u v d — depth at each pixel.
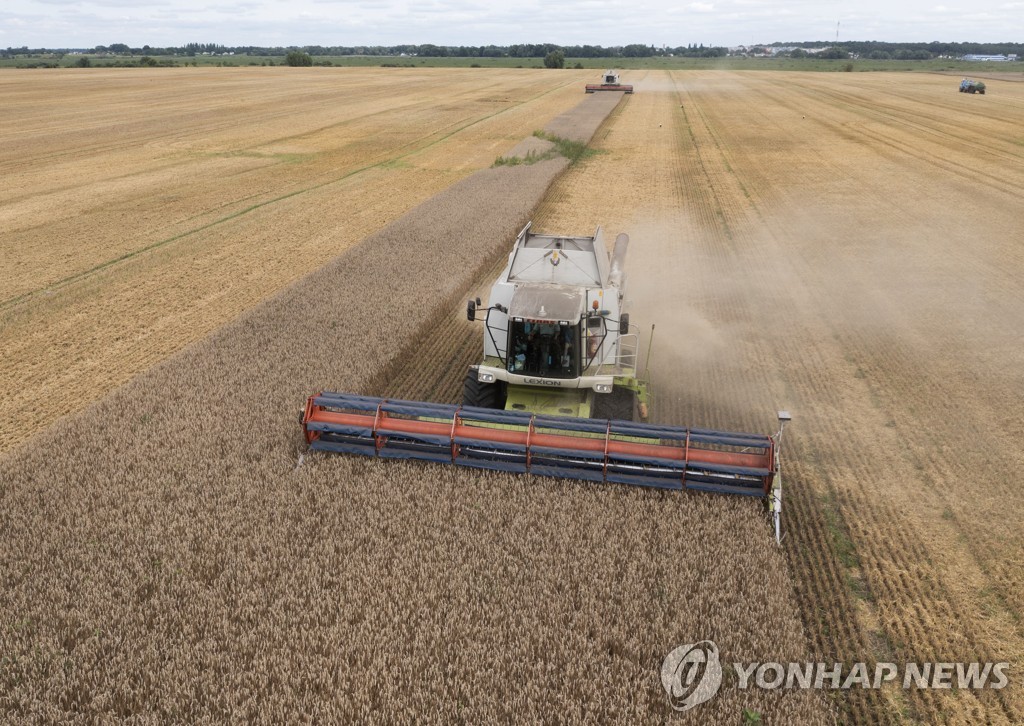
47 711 7.29
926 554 10.13
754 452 12.51
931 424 13.53
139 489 10.73
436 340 17.16
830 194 33.25
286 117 60.25
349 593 8.70
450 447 11.23
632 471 10.74
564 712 7.25
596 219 28.41
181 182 35.91
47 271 22.56
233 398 13.37
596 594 8.79
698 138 49.66
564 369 11.57
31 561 9.24
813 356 16.58
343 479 10.84
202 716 7.22
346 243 25.38
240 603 8.56
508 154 41.16
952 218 28.91
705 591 8.75
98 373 15.76
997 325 18.16
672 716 7.24
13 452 11.98
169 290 20.88
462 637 8.13
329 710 7.27
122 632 8.23
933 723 7.78
